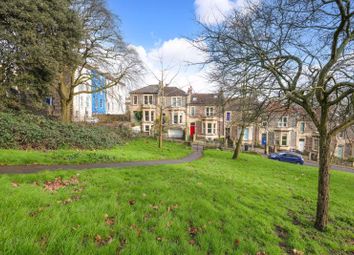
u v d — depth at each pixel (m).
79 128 17.09
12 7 13.17
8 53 13.32
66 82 23.28
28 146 11.69
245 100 7.00
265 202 6.68
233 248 3.78
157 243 3.42
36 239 2.94
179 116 37.88
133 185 6.15
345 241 5.08
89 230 3.35
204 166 12.48
